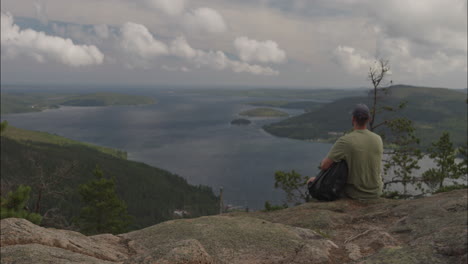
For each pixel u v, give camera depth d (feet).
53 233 9.13
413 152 53.62
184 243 7.18
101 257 8.66
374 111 51.67
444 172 51.52
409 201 15.53
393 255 6.95
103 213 111.34
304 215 15.17
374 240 10.54
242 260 8.92
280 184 51.13
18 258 6.61
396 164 54.08
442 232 8.57
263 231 11.18
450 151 55.88
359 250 9.85
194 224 12.01
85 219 110.52
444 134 55.67
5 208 34.32
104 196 108.68
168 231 11.59
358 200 17.02
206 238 10.44
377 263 6.66
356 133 17.06
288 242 10.18
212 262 7.02
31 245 7.47
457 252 6.50
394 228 12.08
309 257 8.95
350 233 12.36
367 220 13.88
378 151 16.88
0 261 6.49
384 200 16.76
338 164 17.19
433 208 13.00
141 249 10.12
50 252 7.28
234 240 10.26
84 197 108.37
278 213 16.65
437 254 6.63
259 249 9.63
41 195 63.82
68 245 8.52
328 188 17.24
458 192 15.37
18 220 9.11
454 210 12.23
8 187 54.24
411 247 7.23
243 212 18.78
